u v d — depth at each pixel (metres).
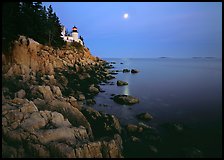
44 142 16.30
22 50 40.38
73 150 15.65
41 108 22.16
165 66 155.00
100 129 23.00
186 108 35.66
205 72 101.50
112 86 54.47
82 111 26.78
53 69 48.66
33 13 54.41
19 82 31.00
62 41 78.75
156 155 19.66
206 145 22.03
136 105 36.59
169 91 50.88
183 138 23.52
